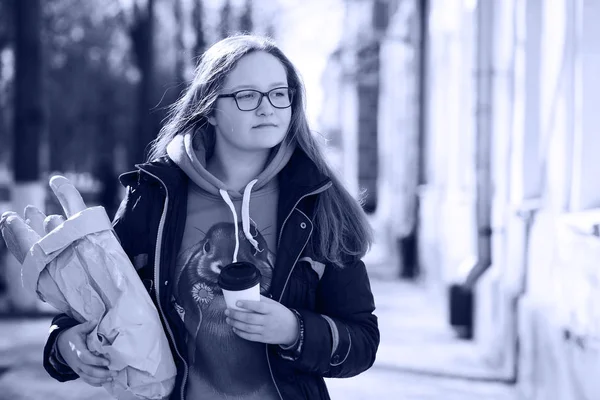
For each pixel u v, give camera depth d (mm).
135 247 2775
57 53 29719
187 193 2775
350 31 27609
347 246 2732
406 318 12352
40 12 12391
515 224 7922
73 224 2576
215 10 18750
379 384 7969
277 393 2670
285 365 2648
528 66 7660
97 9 29484
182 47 17938
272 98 2693
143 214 2760
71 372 2729
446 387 7852
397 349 9773
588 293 5164
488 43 9430
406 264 17609
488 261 9719
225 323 2660
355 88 30484
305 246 2688
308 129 2807
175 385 2662
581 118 5969
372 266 20328
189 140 2752
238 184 2812
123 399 2682
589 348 5121
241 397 2664
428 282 15180
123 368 2564
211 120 2801
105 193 24000
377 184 30750
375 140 30750
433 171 15734
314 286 2721
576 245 5535
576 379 5449
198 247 2721
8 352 9273
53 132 32031
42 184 12531
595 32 5949
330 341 2578
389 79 23594
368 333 2723
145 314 2572
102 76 31219
